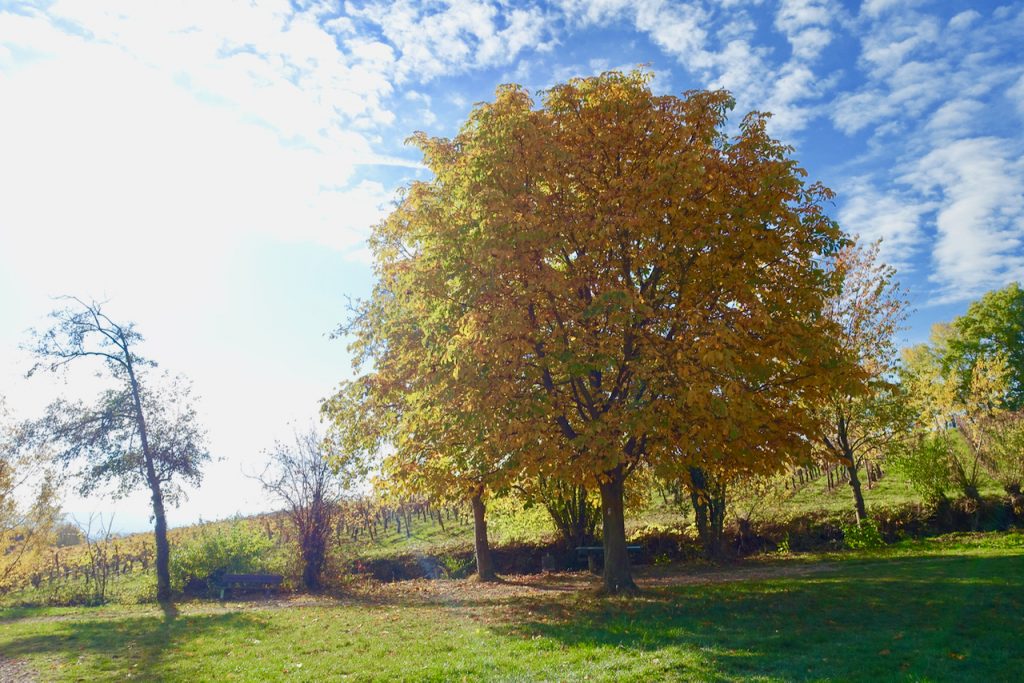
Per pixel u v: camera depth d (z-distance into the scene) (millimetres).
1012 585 11852
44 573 28734
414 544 32219
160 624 15352
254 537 25516
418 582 24391
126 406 23250
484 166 13445
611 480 13461
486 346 12438
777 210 13203
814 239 13688
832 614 10594
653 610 12039
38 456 24062
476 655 9133
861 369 13266
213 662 10383
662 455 13281
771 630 9672
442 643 10281
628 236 13656
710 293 13469
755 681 7125
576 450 13156
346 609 16422
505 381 12938
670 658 8195
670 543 24938
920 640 8555
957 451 24594
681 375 11820
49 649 12492
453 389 13273
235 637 12680
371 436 21766
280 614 16109
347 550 25516
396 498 19672
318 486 23953
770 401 13984
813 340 12406
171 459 23328
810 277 13508
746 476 15844
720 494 22891
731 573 18844
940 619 9734
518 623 11766
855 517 24859
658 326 13719
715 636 9398
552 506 25469
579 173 13656
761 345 12578
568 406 14156
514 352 12750
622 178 13531
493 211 12961
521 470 13320
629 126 13945
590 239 13094
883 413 22531
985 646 8117
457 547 28266
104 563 26438
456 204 14375
